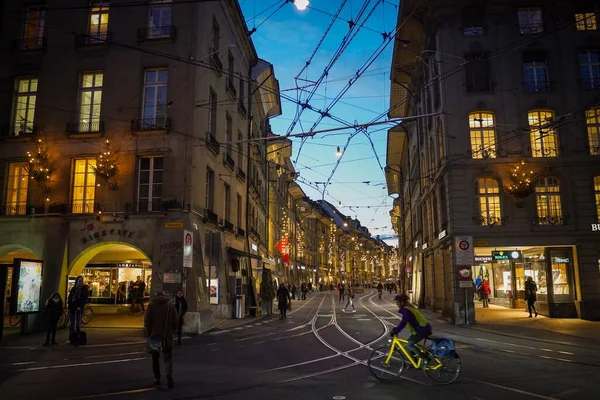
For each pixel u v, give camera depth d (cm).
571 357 1227
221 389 866
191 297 1891
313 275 8175
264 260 3972
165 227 1956
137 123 2070
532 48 2481
